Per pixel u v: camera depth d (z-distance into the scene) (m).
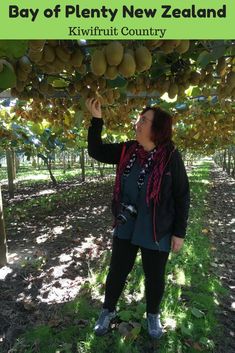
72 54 1.75
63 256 5.42
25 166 43.69
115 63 1.57
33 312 3.60
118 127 5.90
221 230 7.83
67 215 9.27
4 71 1.48
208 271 4.96
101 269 4.70
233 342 3.19
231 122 5.96
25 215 9.18
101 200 12.30
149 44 1.66
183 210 2.66
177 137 10.90
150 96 3.23
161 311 3.47
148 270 2.81
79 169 36.19
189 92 3.83
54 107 3.81
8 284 4.29
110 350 2.98
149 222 2.65
